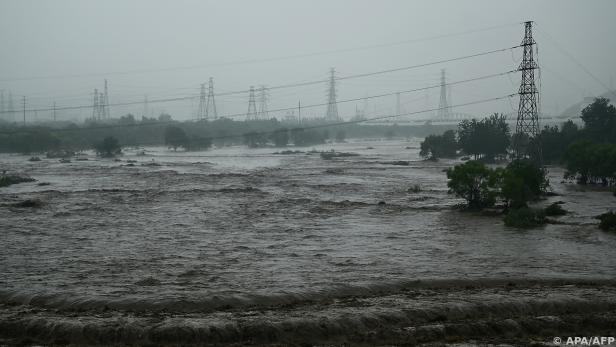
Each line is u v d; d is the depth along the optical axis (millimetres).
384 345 20156
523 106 75500
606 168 67750
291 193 64688
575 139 103125
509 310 23484
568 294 25250
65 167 100438
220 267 30484
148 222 45250
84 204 55156
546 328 21781
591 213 49062
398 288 26750
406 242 37438
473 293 25656
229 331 20656
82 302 24078
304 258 32750
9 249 35000
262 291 25594
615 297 24875
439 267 30656
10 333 20938
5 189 67750
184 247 35781
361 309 23016
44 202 56125
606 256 33219
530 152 77125
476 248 35500
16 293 25359
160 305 23641
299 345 20047
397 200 58438
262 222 45375
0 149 145250
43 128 161500
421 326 21422
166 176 84000
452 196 60875
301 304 24078
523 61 74188
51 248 35344
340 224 44469
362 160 121812
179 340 20281
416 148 179625
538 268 30438
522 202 49688
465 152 116812
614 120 105188
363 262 31781
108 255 33469
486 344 20141
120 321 21375
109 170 94312
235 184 74062
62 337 20531
